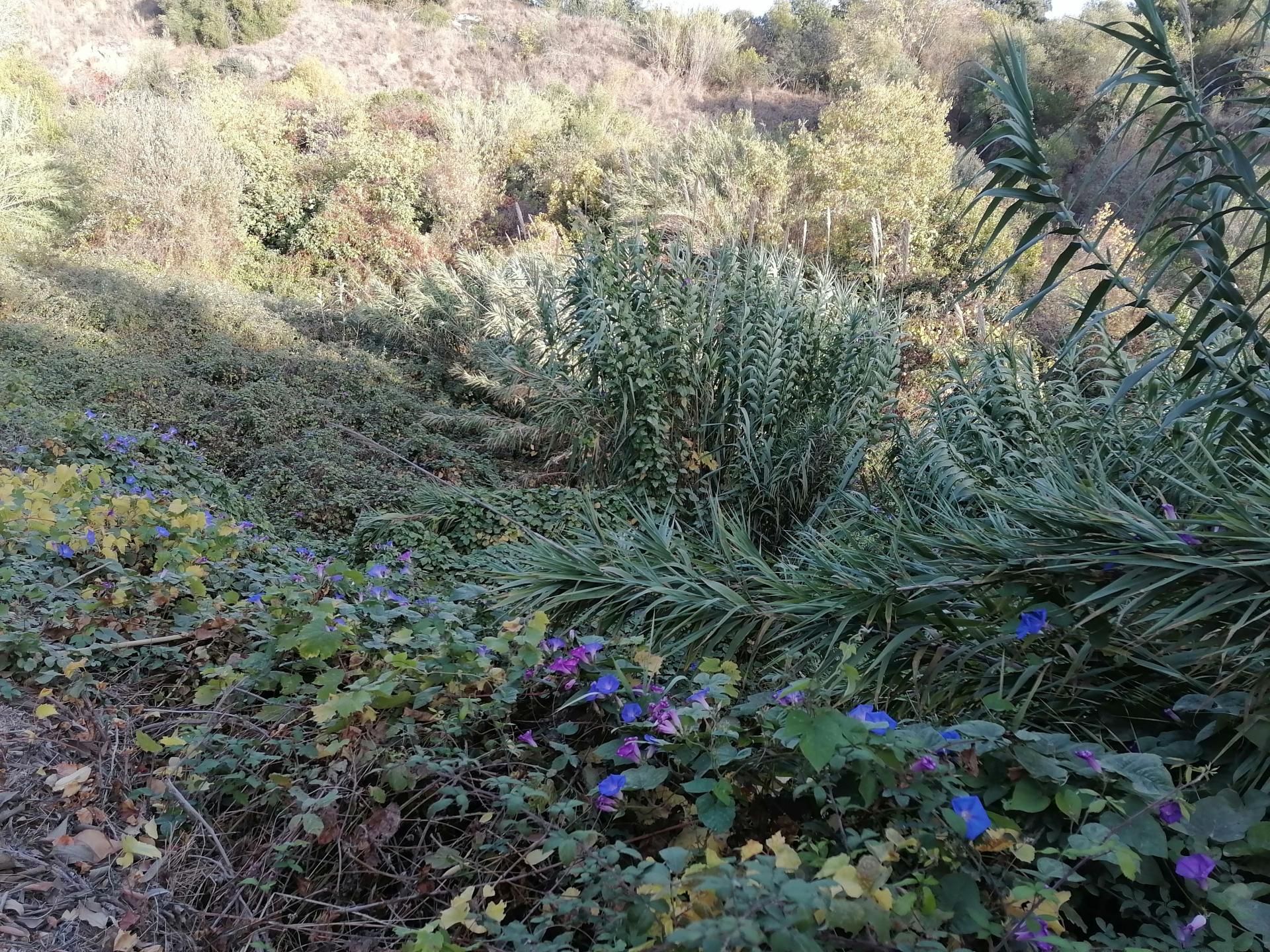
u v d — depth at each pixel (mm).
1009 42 2557
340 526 6156
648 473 5555
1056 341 6902
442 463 7562
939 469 3998
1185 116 2332
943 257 10172
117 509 3273
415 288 11992
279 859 1696
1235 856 1503
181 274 12766
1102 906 1543
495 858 1586
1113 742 1882
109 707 2287
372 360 10273
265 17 27188
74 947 1521
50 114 16391
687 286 5840
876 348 5688
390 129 16938
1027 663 2008
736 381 5656
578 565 3037
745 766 1606
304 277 14570
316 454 6977
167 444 5906
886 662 2109
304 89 23297
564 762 1716
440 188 15578
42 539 2953
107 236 13297
